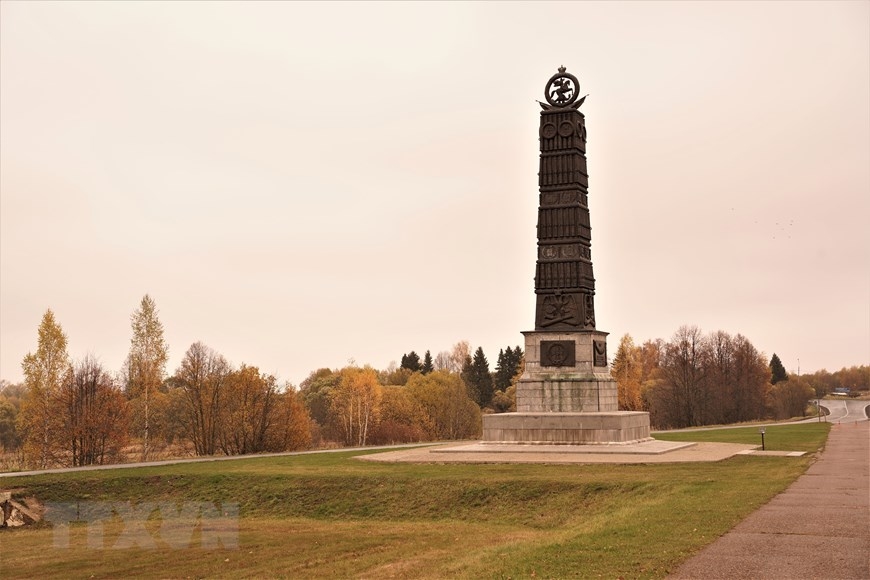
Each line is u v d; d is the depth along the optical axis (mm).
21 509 64000
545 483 57281
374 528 51469
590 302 82750
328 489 62875
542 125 82812
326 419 196875
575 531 39562
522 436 79062
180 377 136875
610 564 30781
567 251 81438
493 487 58156
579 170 82500
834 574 28016
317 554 43188
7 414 178750
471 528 50281
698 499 44781
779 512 39281
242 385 128375
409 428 163750
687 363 189000
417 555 40625
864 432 103000
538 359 81312
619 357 178875
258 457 85250
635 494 52875
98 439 113250
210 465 77125
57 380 114812
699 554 31172
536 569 30953
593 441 77250
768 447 79312
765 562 29703
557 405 80125
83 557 46781
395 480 62344
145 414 122938
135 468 76562
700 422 188000
